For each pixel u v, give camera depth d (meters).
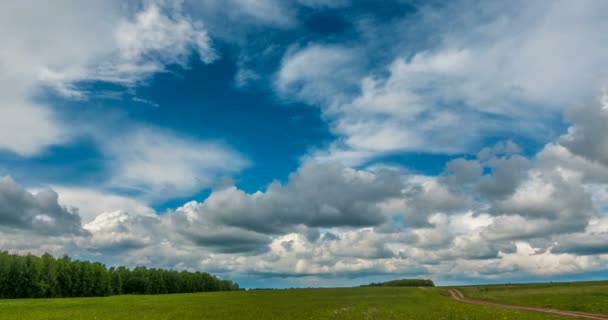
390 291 108.38
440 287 129.88
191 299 80.56
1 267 110.62
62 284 124.00
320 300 76.12
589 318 42.50
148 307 60.38
